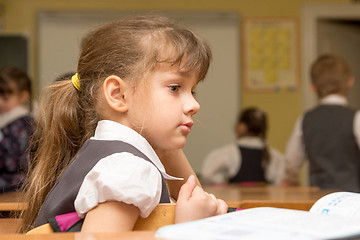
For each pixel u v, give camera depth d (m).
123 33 1.02
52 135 1.11
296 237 0.51
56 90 1.15
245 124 4.59
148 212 0.83
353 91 6.14
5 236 0.63
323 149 3.40
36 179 1.10
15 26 5.60
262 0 5.90
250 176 4.49
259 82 5.88
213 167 4.54
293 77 5.91
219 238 0.53
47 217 0.91
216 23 5.83
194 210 0.83
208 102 5.77
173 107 0.96
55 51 5.60
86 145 0.98
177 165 1.18
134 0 5.73
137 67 0.97
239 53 5.84
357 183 3.33
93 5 5.69
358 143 3.33
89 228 0.81
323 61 3.49
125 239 0.56
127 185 0.81
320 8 5.93
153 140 0.98
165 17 1.11
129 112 0.98
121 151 0.90
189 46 0.99
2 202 1.63
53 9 5.62
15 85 3.02
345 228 0.55
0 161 2.82
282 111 5.89
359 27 6.20
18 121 2.90
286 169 3.71
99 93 1.03
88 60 1.06
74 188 0.88
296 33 5.92
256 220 0.60
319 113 3.46
